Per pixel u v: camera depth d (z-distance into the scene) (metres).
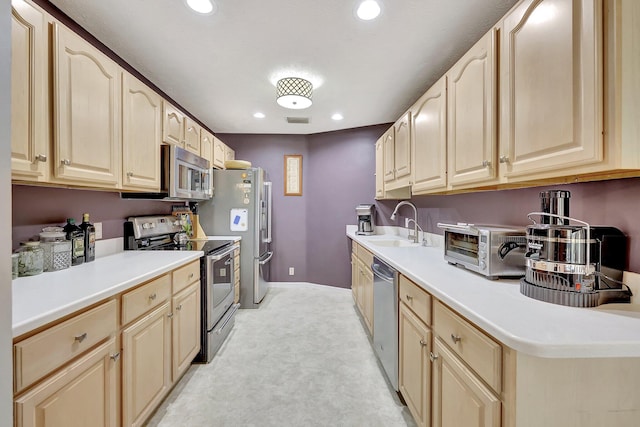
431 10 1.55
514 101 1.16
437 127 1.81
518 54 1.13
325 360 2.18
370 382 1.91
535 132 1.04
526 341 0.74
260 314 3.13
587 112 0.85
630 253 1.02
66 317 1.00
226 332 2.56
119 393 1.26
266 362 2.15
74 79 1.33
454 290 1.18
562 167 0.95
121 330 1.28
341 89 2.58
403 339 1.64
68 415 0.99
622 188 1.05
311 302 3.52
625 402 0.79
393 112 3.19
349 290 3.89
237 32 1.76
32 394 0.87
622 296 1.00
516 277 1.35
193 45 1.91
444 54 2.00
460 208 2.21
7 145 0.53
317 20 1.64
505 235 1.34
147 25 1.70
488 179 1.33
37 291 1.14
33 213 1.49
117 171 1.63
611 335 0.77
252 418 1.58
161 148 2.18
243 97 2.80
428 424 1.30
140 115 1.85
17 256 1.34
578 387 0.79
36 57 1.15
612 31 0.80
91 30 1.74
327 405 1.69
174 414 1.60
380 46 1.91
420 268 1.61
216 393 1.79
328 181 4.03
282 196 4.19
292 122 3.60
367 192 3.77
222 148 3.63
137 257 1.90
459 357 1.06
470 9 1.55
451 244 1.67
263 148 4.18
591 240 1.00
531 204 1.49
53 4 1.52
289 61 2.10
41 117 1.18
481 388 0.91
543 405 0.79
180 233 2.82
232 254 2.79
